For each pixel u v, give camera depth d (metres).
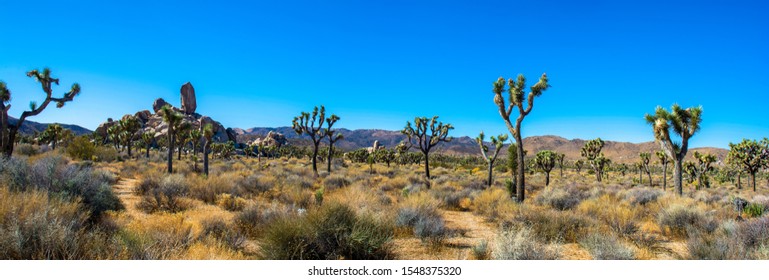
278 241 6.45
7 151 20.44
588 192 20.64
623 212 11.08
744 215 11.62
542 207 12.58
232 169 34.56
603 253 6.77
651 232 9.70
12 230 5.05
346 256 6.66
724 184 54.78
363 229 6.91
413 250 7.66
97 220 7.90
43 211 5.94
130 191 15.15
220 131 126.81
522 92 14.95
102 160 36.34
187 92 157.88
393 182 24.06
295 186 17.00
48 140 62.25
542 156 33.06
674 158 16.62
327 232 6.61
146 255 5.52
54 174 9.79
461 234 9.41
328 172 33.22
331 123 34.38
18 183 9.30
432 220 9.47
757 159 38.38
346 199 11.84
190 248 6.05
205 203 12.76
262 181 18.31
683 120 16.41
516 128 15.25
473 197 16.83
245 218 8.90
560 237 8.46
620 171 90.00
